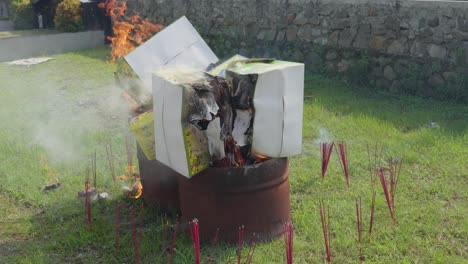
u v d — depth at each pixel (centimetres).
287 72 423
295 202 550
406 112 845
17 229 512
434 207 527
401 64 978
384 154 662
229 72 432
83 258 458
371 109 861
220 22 1369
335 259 446
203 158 434
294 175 610
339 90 1009
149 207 536
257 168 444
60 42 1683
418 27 945
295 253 451
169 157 443
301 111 443
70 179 620
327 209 526
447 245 462
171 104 420
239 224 452
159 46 526
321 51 1118
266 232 461
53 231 502
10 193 593
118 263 448
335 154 668
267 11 1234
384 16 994
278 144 435
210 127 429
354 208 526
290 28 1188
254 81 417
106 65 1394
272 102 423
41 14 2041
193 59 529
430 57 935
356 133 750
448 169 613
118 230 476
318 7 1114
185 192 465
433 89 934
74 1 1758
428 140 693
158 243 468
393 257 446
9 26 2175
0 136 786
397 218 505
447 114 827
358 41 1046
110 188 598
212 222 454
